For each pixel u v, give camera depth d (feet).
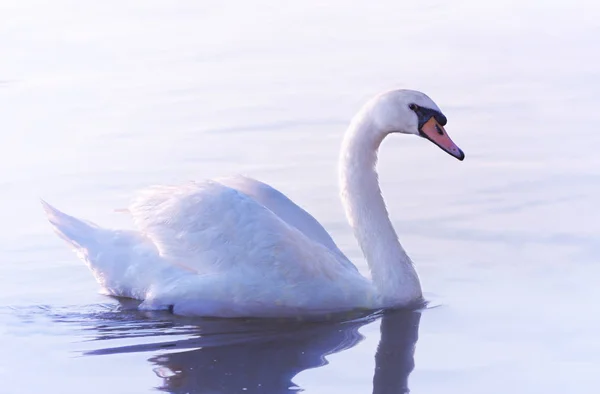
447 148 42.98
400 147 63.10
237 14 104.73
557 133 63.62
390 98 43.70
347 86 76.95
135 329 40.32
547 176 56.08
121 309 42.55
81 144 64.08
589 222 49.52
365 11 106.01
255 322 41.34
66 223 45.01
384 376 34.99
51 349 38.11
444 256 46.73
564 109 68.85
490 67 81.92
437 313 41.16
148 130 66.64
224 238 42.32
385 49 89.45
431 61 84.48
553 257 45.93
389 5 108.88
